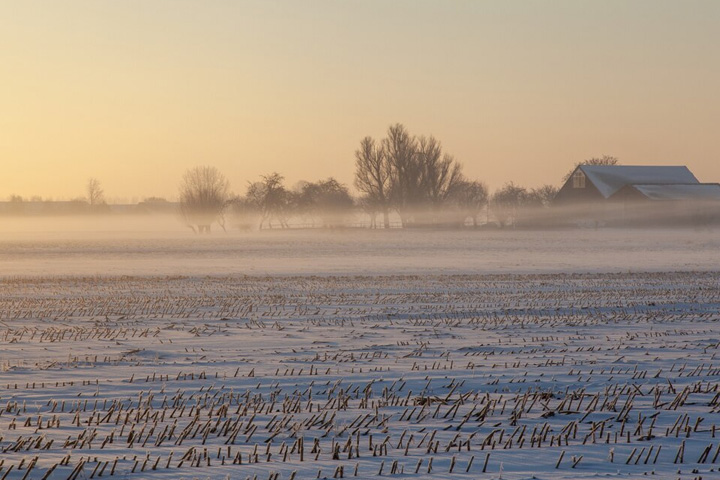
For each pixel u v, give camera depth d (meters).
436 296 70.81
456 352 40.78
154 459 21.62
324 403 28.92
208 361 38.09
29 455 21.84
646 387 31.81
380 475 20.30
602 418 26.70
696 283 84.44
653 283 84.50
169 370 35.69
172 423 25.77
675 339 45.78
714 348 42.16
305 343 44.34
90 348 42.53
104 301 66.88
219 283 84.69
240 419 26.36
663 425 25.84
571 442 23.67
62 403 27.86
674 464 21.50
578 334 47.91
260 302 66.00
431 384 32.38
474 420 26.44
